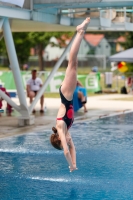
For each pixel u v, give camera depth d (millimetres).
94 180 11742
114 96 36031
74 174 12289
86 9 23641
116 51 114812
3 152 14914
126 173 12383
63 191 10805
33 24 22125
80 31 10055
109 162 13609
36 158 14109
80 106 25516
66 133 10625
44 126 20141
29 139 17172
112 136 17938
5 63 94625
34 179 11797
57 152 14961
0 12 17172
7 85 37438
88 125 20797
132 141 16875
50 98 33469
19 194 10578
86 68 93438
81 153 14820
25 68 72625
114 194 10578
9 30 18422
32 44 63031
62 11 22953
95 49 115375
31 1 19094
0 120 22016
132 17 25672
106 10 23703
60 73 38312
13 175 12180
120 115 24391
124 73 50156
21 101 20078
